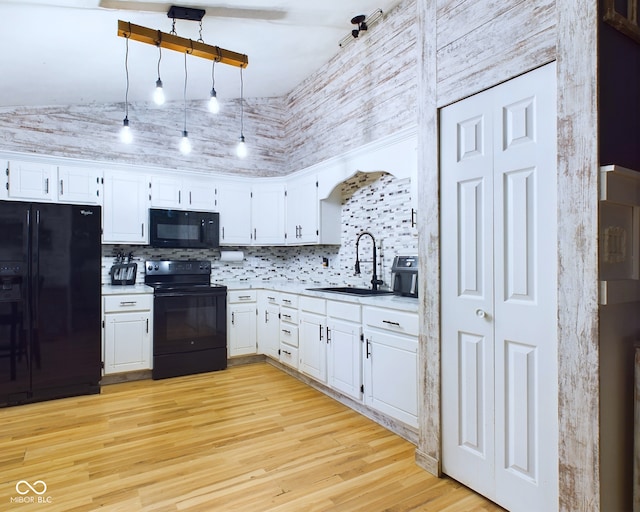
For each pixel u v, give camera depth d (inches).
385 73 132.2
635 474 59.4
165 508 69.1
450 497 72.7
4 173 133.5
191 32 120.8
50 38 105.3
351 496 72.9
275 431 100.1
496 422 69.8
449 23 77.0
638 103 62.2
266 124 197.8
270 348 160.7
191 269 173.2
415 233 122.5
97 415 110.6
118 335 138.8
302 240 163.2
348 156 132.6
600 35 55.4
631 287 58.9
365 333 106.9
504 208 68.1
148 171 157.9
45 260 123.0
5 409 115.3
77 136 155.4
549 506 61.7
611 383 57.1
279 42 138.4
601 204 55.5
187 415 110.5
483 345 72.0
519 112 65.4
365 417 109.3
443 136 79.3
